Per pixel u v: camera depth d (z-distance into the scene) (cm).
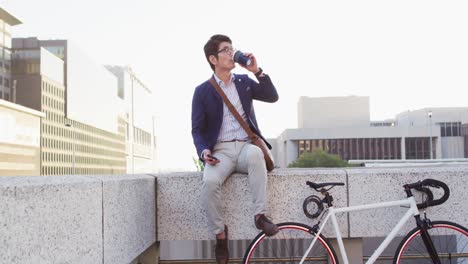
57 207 205
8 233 167
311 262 344
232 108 351
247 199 387
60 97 13525
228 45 353
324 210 364
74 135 14400
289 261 344
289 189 385
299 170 403
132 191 321
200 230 392
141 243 342
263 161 343
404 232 382
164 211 393
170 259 404
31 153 11462
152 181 382
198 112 354
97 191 254
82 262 231
